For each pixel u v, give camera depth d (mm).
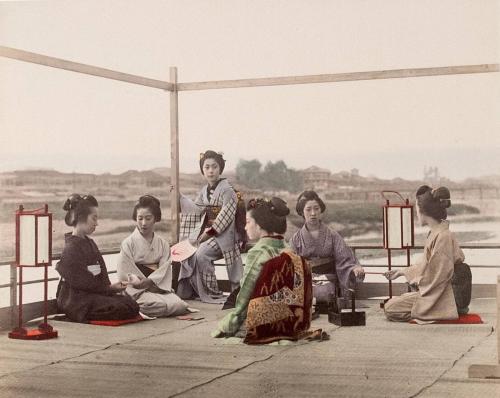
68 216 5730
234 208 6445
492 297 5750
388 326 5195
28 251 5172
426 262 5289
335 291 5840
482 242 5645
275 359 4406
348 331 5078
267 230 4930
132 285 5820
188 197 6738
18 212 5227
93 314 5617
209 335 5074
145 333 5215
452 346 4551
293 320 4832
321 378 4000
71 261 5637
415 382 3867
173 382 4043
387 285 6172
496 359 4203
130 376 4176
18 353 4730
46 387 4039
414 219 5789
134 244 5898
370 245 6082
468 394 3660
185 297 6566
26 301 6035
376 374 3994
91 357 4594
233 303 6199
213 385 3973
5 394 3973
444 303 5234
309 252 5938
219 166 6488
